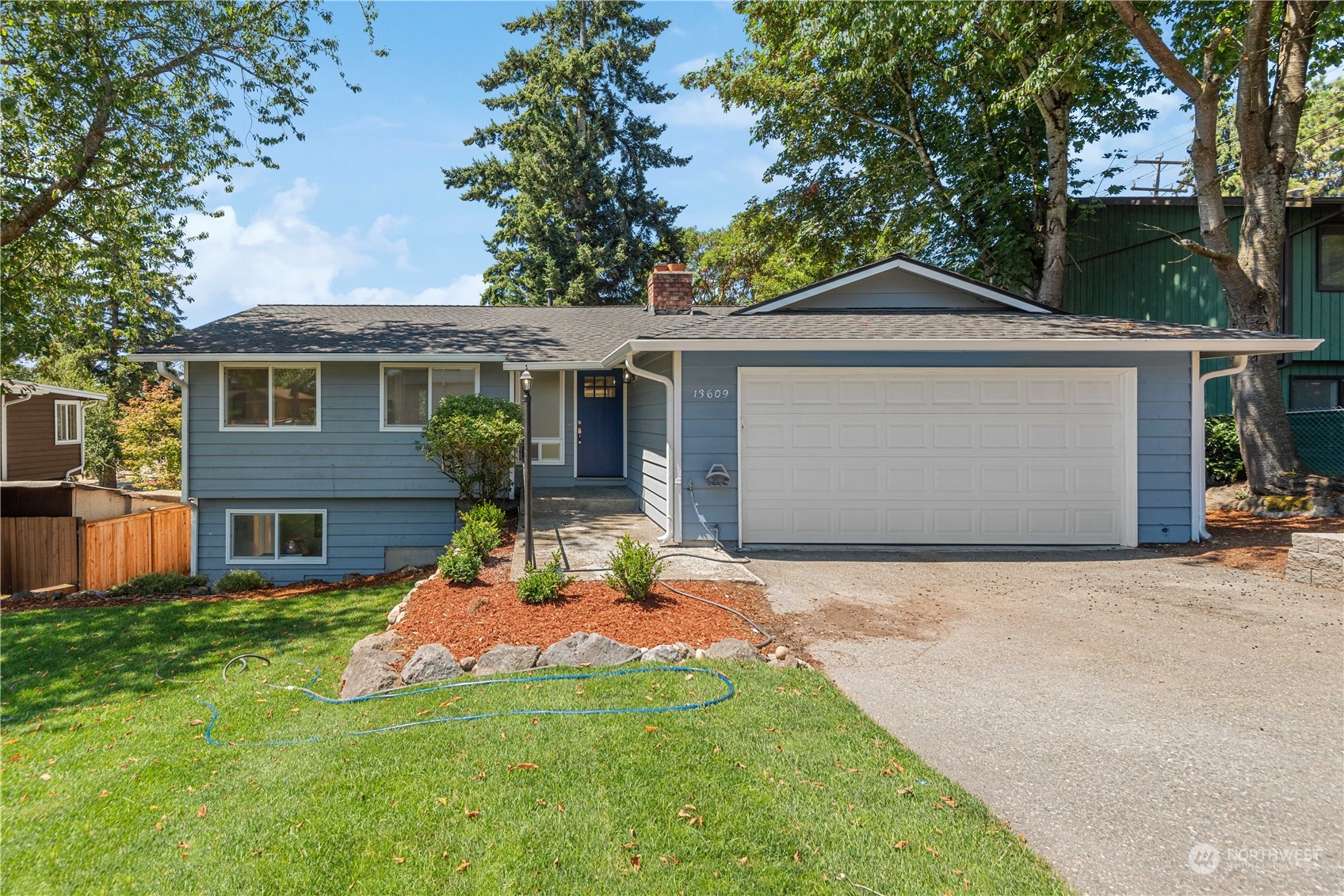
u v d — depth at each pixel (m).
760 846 2.87
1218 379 15.61
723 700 4.29
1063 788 3.37
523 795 3.27
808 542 9.27
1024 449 9.28
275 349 12.09
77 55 12.38
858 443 9.28
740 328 9.48
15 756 4.27
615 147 31.42
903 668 5.00
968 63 14.77
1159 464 9.35
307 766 3.66
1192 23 14.16
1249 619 6.12
